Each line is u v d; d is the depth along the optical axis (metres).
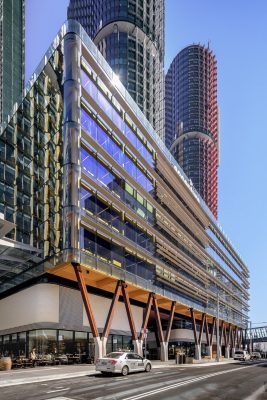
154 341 70.62
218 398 14.30
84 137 38.47
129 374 25.20
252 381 21.23
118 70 150.75
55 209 37.16
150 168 54.25
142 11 160.88
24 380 19.88
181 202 67.62
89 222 37.75
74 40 38.75
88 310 34.88
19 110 47.84
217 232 93.00
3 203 45.88
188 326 77.94
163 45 175.25
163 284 55.47
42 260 37.94
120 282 42.28
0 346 44.56
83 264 35.56
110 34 157.25
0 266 40.41
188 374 25.72
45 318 36.88
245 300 127.62
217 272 91.06
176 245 63.25
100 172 41.34
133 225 47.91
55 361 34.50
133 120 50.44
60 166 37.25
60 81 39.16
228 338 103.31
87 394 15.05
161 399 13.88
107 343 46.22
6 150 48.38
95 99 41.53
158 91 162.25
